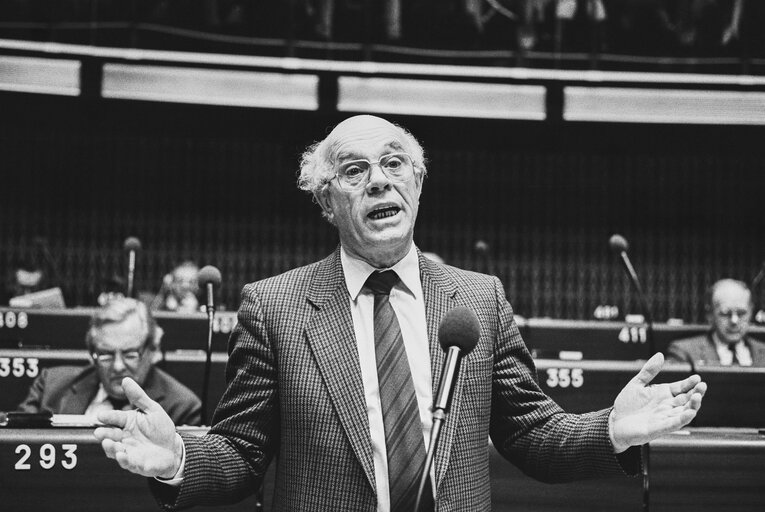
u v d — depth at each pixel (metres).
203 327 5.89
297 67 10.05
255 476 2.36
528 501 3.38
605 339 6.12
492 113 10.30
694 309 11.15
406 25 10.07
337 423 2.27
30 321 5.81
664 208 11.20
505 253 11.27
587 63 10.15
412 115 10.41
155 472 2.09
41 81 9.79
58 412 4.44
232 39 9.98
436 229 11.25
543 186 11.29
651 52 10.14
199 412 4.34
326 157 2.49
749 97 10.22
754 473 3.32
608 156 11.20
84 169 10.85
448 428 2.26
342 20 10.03
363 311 2.42
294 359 2.35
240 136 10.59
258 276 11.12
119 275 10.85
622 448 2.19
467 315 2.12
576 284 11.23
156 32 9.87
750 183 11.13
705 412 4.70
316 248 11.21
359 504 2.21
